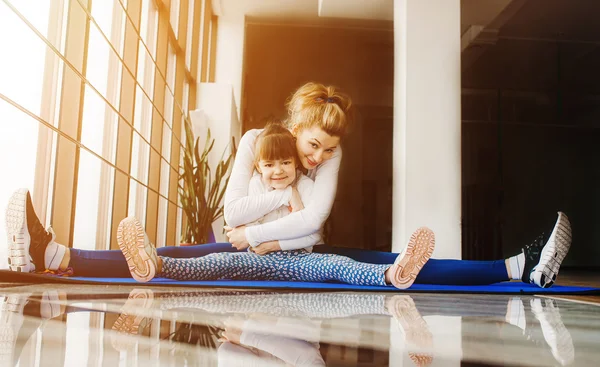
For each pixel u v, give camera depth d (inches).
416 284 79.4
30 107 71.2
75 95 80.5
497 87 228.1
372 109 220.2
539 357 22.0
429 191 159.2
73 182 80.0
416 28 164.2
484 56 226.8
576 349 24.5
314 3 226.4
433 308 45.6
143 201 140.9
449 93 163.8
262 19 237.1
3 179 66.9
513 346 24.7
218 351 20.5
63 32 80.7
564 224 78.4
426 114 161.9
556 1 207.6
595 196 254.8
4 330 24.3
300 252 79.5
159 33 147.6
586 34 228.2
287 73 229.8
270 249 77.9
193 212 141.2
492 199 212.2
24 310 33.0
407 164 159.6
